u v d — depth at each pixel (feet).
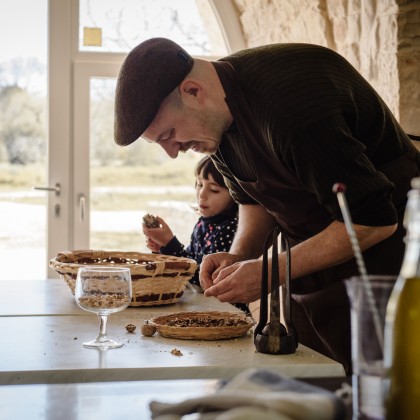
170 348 5.56
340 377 4.22
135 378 4.92
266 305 5.58
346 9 11.37
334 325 7.32
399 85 10.10
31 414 3.52
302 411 2.91
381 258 7.01
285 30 13.05
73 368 4.89
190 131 6.85
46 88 13.97
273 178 7.11
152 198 14.26
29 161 13.99
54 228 13.92
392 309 3.08
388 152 7.14
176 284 7.64
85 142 13.98
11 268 13.99
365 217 6.20
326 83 6.39
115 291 5.66
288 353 5.42
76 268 7.67
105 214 14.10
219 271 6.95
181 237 14.38
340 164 6.11
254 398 3.00
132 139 6.70
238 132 7.05
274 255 5.49
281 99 6.34
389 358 3.07
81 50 13.99
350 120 6.45
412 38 10.09
